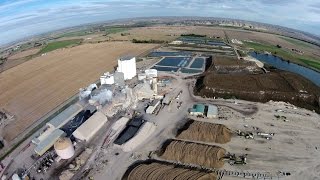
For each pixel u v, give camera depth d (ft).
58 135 200.54
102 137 203.41
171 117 227.20
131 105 245.24
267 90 257.14
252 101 251.19
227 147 188.03
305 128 209.97
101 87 273.13
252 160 175.42
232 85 270.46
